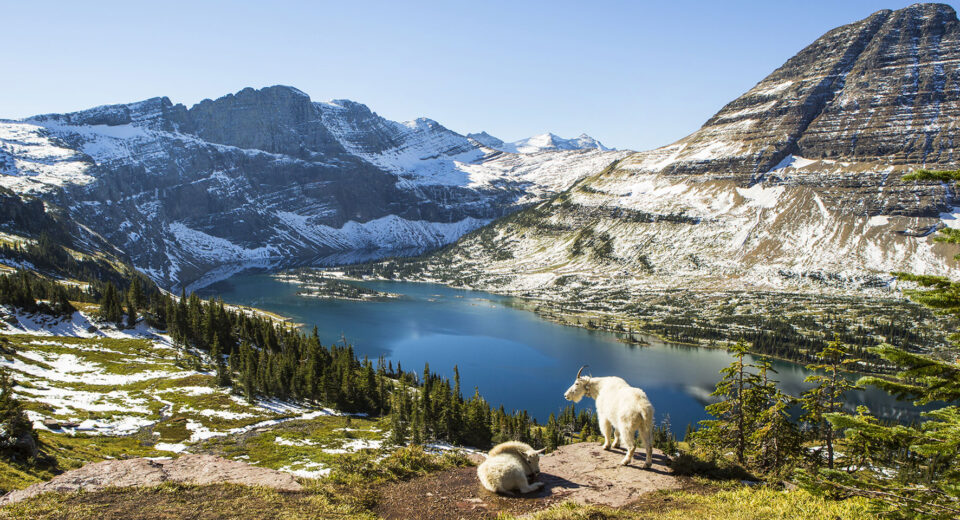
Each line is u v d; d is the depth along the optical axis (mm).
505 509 15922
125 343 145500
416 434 92188
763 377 38500
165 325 164250
